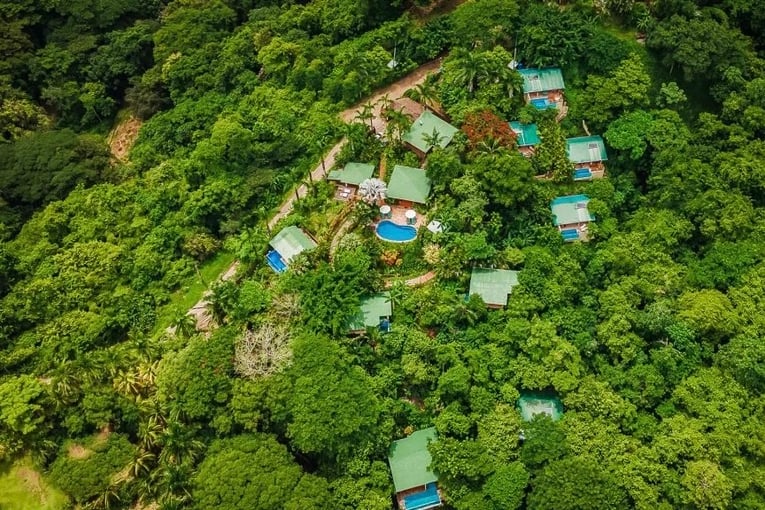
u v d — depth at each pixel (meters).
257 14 127.19
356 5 114.75
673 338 77.56
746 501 67.31
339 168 98.75
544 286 81.88
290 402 71.94
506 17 103.81
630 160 95.25
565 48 100.81
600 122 96.44
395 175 93.75
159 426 72.94
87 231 98.81
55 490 73.75
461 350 78.19
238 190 98.50
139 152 112.50
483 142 91.25
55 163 107.31
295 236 90.88
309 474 69.44
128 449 74.12
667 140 93.69
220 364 74.88
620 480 67.19
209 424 73.12
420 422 76.12
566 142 96.19
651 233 87.81
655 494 66.56
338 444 70.50
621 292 81.75
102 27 132.00
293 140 103.12
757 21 106.44
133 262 95.38
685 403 73.31
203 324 87.94
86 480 71.50
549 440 69.69
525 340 77.31
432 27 109.00
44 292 90.31
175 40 124.44
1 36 125.56
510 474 68.12
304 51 112.06
